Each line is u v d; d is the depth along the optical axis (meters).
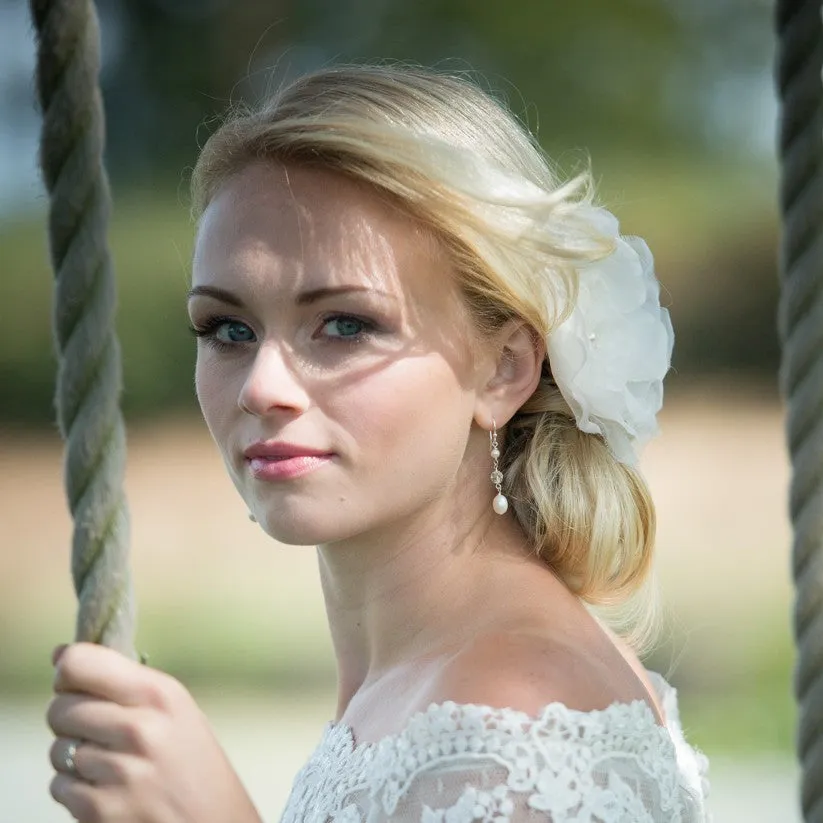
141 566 45.97
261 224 7.66
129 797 6.15
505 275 7.76
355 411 7.54
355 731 8.12
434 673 7.65
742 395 59.00
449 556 8.23
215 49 73.06
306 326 7.61
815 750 6.42
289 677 34.44
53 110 6.09
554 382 8.57
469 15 75.25
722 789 24.41
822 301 6.45
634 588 8.87
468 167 7.64
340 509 7.59
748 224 60.53
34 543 48.91
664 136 74.50
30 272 59.22
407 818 6.89
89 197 6.14
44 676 35.84
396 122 7.87
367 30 75.75
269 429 7.55
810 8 6.43
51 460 56.53
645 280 8.70
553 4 75.00
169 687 6.28
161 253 60.19
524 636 7.53
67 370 6.20
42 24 6.10
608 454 8.62
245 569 45.53
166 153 70.69
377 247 7.60
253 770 26.84
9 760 28.22
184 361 59.66
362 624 8.64
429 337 7.73
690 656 31.88
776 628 33.47
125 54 72.56
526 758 6.75
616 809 6.77
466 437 8.00
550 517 8.34
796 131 6.46
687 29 76.12
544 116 74.38
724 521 46.34
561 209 7.96
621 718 7.19
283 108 7.87
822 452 6.45
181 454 57.19
